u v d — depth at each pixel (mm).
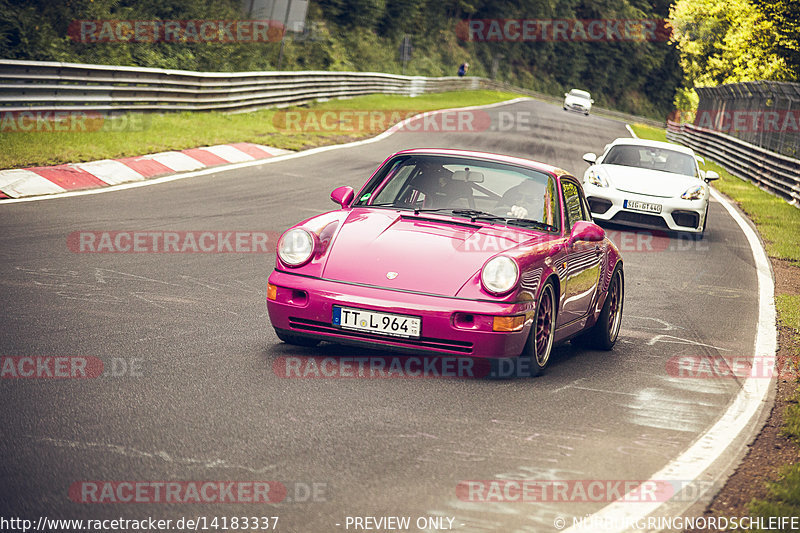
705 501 8797
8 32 49250
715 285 24266
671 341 17281
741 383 14234
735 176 61469
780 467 10117
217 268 19375
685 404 12633
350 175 38781
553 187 14805
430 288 12320
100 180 29984
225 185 32531
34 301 14805
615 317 16875
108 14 58156
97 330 13320
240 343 13375
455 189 14648
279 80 61000
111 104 41062
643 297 21766
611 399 12453
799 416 12227
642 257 28203
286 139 48125
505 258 12367
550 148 62969
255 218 26141
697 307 20969
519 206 14406
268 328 14609
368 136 56750
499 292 12156
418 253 12875
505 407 11359
